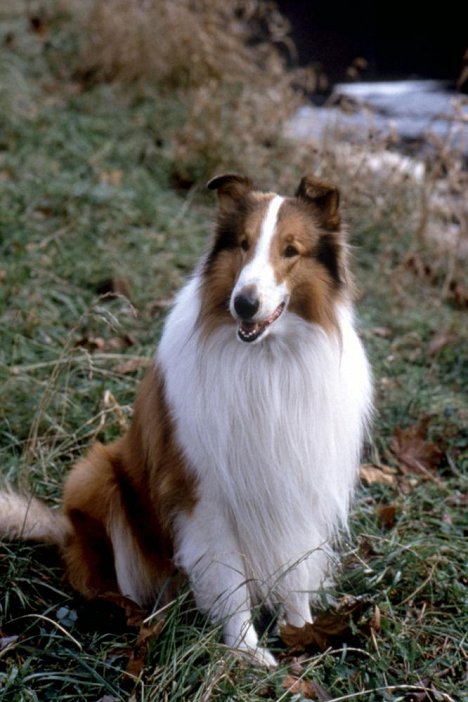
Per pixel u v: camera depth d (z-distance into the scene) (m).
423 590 4.89
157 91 11.40
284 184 9.61
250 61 12.05
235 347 4.32
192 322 4.42
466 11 18.55
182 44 11.48
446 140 9.48
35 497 5.09
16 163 9.18
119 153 9.96
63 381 6.27
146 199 9.05
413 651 4.37
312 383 4.36
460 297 8.60
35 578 4.86
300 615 4.67
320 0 18.95
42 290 7.29
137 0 12.06
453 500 5.73
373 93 15.97
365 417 4.69
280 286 4.19
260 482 4.38
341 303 4.44
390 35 18.75
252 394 4.32
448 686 4.23
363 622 4.54
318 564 4.71
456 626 4.66
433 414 6.59
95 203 8.73
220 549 4.46
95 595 4.70
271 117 10.55
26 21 12.97
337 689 4.12
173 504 4.50
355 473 4.72
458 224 9.83
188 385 4.37
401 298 8.38
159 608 4.80
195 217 9.17
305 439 4.39
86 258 7.91
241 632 4.42
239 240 4.29
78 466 4.92
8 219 8.12
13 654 4.27
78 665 4.20
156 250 8.35
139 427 4.71
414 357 7.49
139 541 4.82
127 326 7.16
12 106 10.29
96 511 4.78
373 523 5.38
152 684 4.00
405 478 5.95
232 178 4.40
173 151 10.07
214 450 4.32
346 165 9.28
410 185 9.59
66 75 11.88
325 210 4.39
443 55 18.47
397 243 9.24
